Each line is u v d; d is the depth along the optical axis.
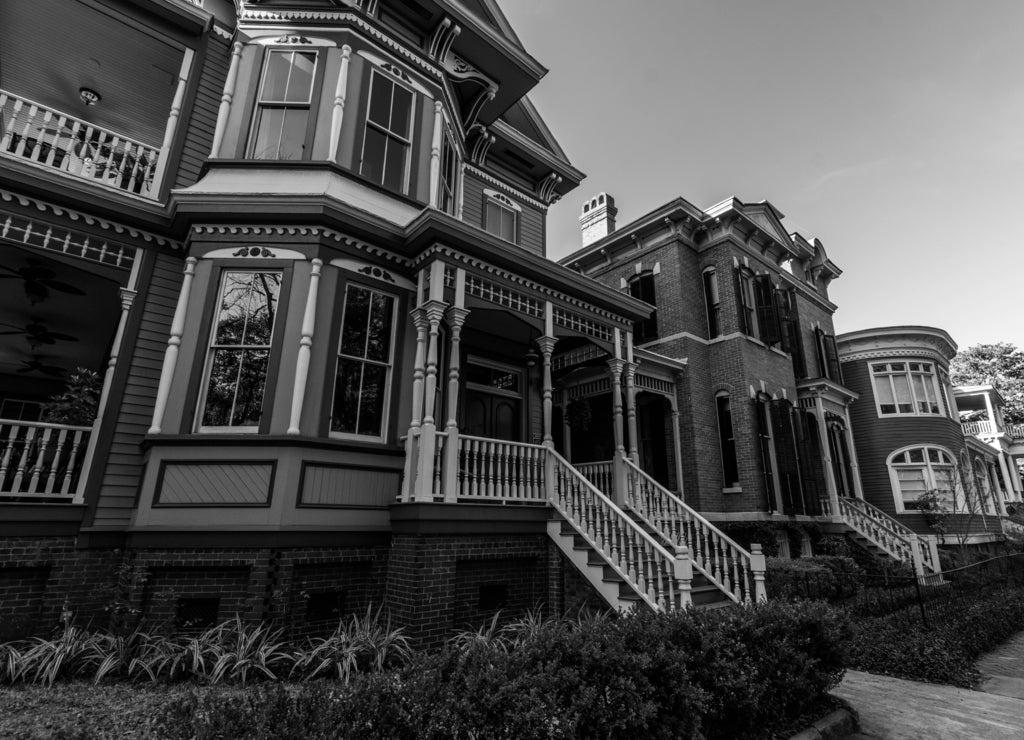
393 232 8.82
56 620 6.70
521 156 14.85
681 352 16.23
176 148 9.31
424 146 10.34
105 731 4.27
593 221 21.20
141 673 5.81
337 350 8.09
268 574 6.83
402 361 8.79
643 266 18.06
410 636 6.86
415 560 7.23
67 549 6.95
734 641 4.72
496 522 8.13
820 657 5.58
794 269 21.89
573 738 3.23
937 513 19.11
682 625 4.61
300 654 6.09
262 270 8.11
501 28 12.60
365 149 9.59
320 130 9.24
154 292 8.41
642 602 7.48
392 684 3.13
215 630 6.23
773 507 14.73
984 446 28.33
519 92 13.02
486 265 9.11
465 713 3.07
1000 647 9.96
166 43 9.74
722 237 17.33
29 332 10.47
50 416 7.30
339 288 8.31
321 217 8.20
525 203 15.05
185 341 7.74
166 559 6.79
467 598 7.82
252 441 7.23
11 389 11.53
